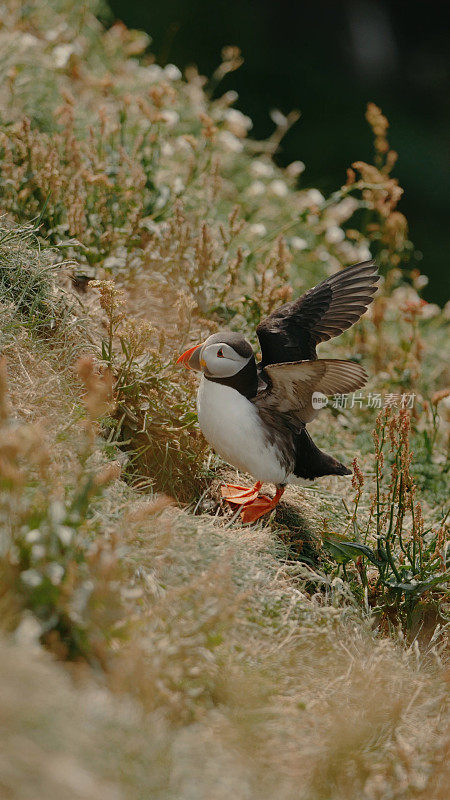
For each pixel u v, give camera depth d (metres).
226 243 10.20
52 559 5.08
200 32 24.69
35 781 4.10
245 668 5.80
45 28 14.44
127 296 9.28
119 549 5.61
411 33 29.19
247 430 7.45
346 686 6.09
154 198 10.87
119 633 5.25
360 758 5.42
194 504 8.13
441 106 27.86
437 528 8.55
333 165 22.53
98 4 17.33
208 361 7.34
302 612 6.71
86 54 14.50
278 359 8.21
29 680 4.50
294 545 8.02
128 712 4.83
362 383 7.22
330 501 8.82
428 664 6.95
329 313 8.52
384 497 8.02
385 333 12.95
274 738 5.40
